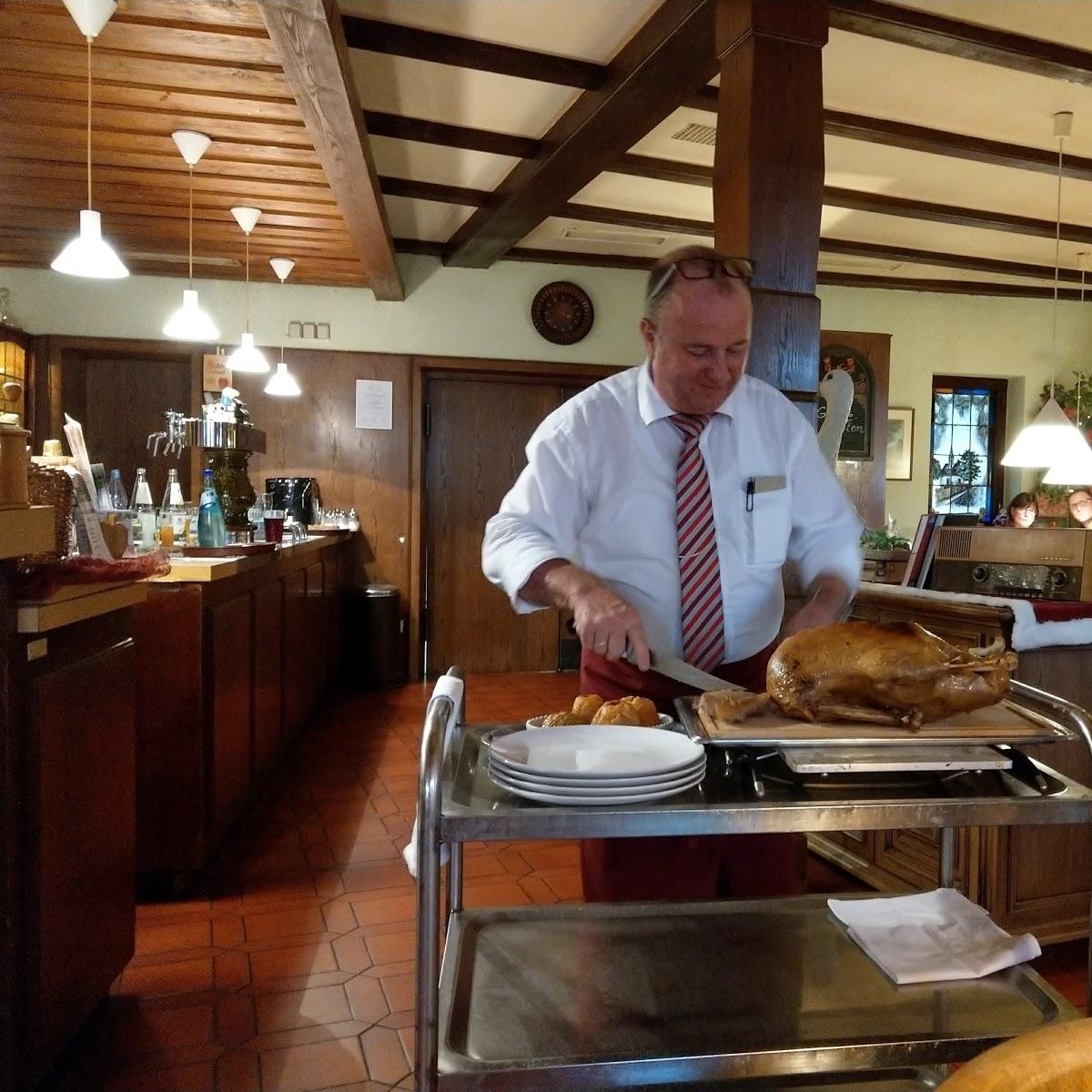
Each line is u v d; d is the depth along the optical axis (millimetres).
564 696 5734
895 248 6398
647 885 1511
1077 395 7324
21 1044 1650
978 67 3701
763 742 1023
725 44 2840
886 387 6969
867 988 1128
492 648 6598
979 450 7715
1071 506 3723
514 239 5559
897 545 5047
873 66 3711
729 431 1560
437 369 6332
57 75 2996
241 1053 1926
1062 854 2373
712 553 1529
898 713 1064
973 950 1190
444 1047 992
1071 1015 1045
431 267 6250
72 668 1843
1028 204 5488
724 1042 1008
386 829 3305
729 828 930
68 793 1821
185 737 2727
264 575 3609
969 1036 1015
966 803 965
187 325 4355
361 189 3992
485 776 1077
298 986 2207
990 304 7422
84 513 2102
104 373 6188
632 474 1539
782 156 2729
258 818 3414
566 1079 952
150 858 2711
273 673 3785
